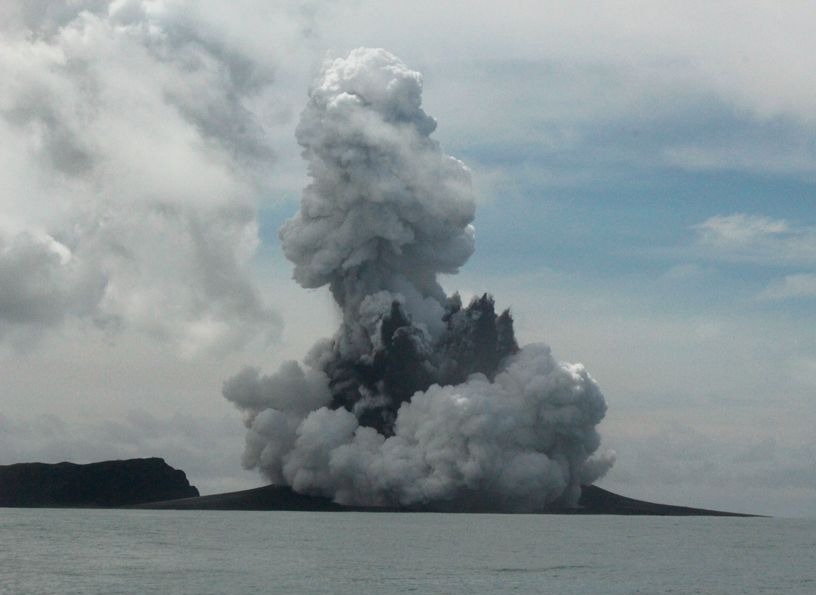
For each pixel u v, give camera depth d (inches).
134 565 5821.9
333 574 5531.5
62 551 6540.4
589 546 7559.1
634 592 5182.1
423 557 6387.8
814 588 5536.4
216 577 5349.4
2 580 5182.1
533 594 4990.2
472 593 4968.0
